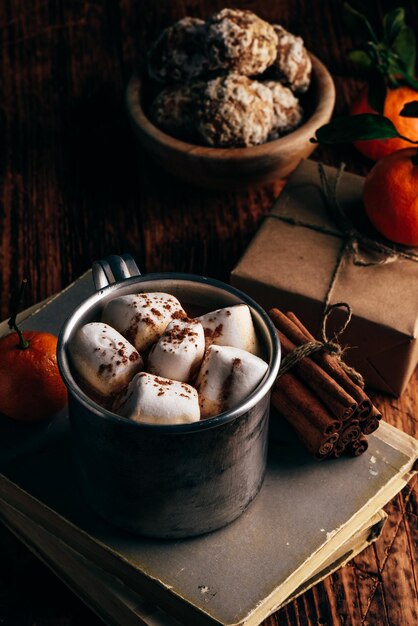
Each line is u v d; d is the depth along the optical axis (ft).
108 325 1.67
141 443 1.52
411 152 2.06
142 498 1.61
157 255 2.37
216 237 2.40
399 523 1.90
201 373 1.58
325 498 1.75
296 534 1.70
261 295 2.06
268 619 1.77
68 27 2.96
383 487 1.76
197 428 1.49
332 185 2.23
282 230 2.14
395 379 2.06
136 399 1.51
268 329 1.63
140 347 1.65
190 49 2.39
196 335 1.60
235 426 1.54
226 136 2.28
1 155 2.60
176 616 1.65
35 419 1.82
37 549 1.82
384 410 2.07
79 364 1.60
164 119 2.38
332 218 2.16
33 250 2.39
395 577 1.83
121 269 1.73
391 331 1.96
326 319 1.99
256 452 1.64
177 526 1.66
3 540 1.86
